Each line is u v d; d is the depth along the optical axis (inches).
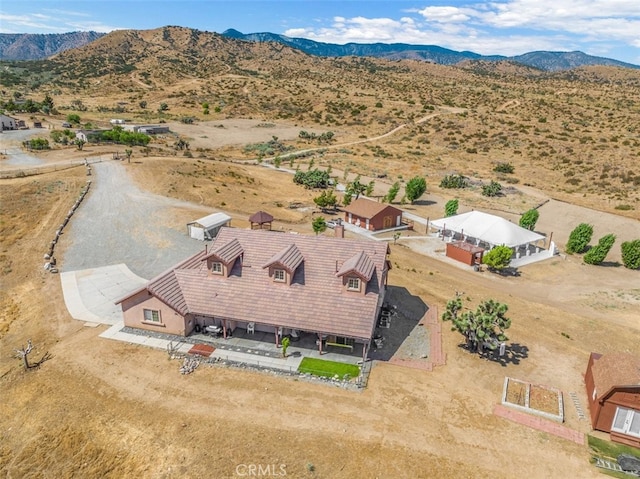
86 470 892.0
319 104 6948.8
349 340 1301.7
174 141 4845.0
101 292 1611.7
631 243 2076.8
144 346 1280.8
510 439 969.5
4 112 5191.9
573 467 903.1
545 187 3533.5
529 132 4931.1
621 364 1060.5
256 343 1302.9
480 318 1243.2
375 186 3491.6
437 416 1030.4
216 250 1357.0
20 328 1398.9
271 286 1320.1
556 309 1638.8
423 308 1571.1
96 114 6028.5
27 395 1082.7
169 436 952.9
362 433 970.7
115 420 998.4
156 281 1323.8
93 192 2628.0
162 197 2664.9
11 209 2247.8
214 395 1080.8
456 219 2354.8
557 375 1209.4
